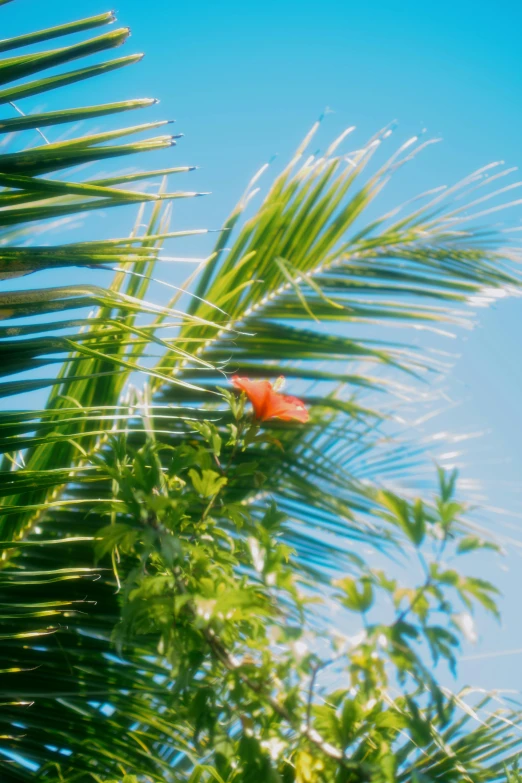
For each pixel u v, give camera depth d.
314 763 0.96
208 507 1.13
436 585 0.84
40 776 1.45
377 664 0.86
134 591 0.98
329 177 2.44
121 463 1.15
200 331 2.20
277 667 0.95
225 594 0.91
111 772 1.45
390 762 0.92
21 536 1.74
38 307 1.11
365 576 0.86
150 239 1.14
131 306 1.17
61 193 1.09
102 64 1.10
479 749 1.32
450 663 0.82
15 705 1.44
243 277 2.32
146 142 1.12
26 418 1.12
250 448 2.01
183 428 1.92
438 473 0.90
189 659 0.98
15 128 1.05
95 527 1.75
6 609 1.33
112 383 1.94
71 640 1.50
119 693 1.44
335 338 2.25
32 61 1.06
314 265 2.49
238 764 0.99
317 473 2.11
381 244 2.61
